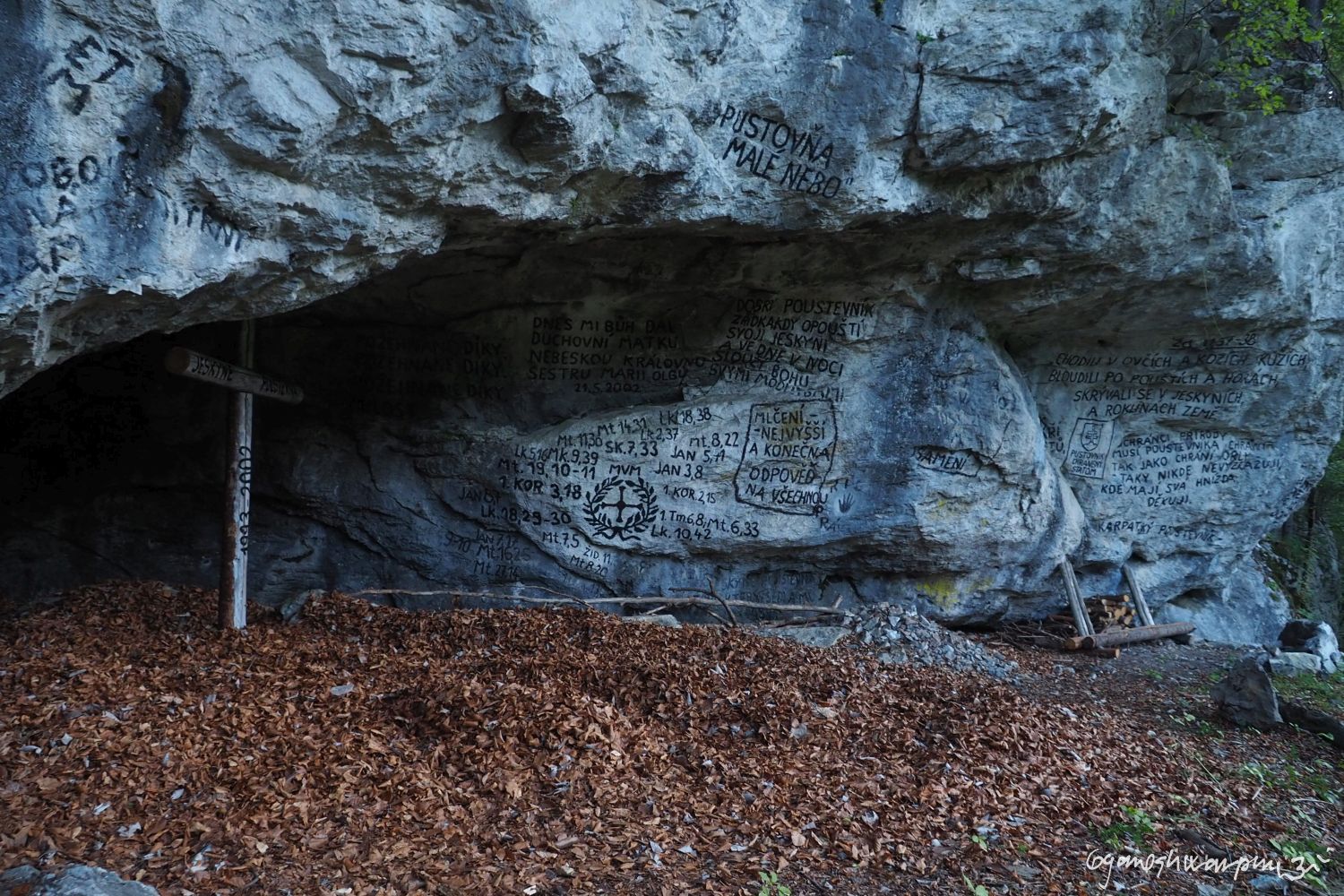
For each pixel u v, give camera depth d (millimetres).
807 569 9828
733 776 4988
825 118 6582
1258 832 5273
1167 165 8078
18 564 8125
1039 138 6973
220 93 4125
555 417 9008
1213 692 7734
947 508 9555
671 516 9062
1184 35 7816
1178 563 11406
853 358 9078
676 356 9055
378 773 4531
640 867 4098
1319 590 14430
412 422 8695
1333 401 10609
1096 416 10695
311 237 4980
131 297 4277
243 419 6918
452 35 4617
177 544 8477
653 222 6637
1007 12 6727
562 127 5266
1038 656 9617
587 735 4988
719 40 6000
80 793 4148
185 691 5363
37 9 3576
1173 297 9258
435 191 5293
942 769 5324
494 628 7273
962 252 8289
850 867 4332
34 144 3658
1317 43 8617
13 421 8164
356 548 8758
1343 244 9250
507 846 4125
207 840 3926
